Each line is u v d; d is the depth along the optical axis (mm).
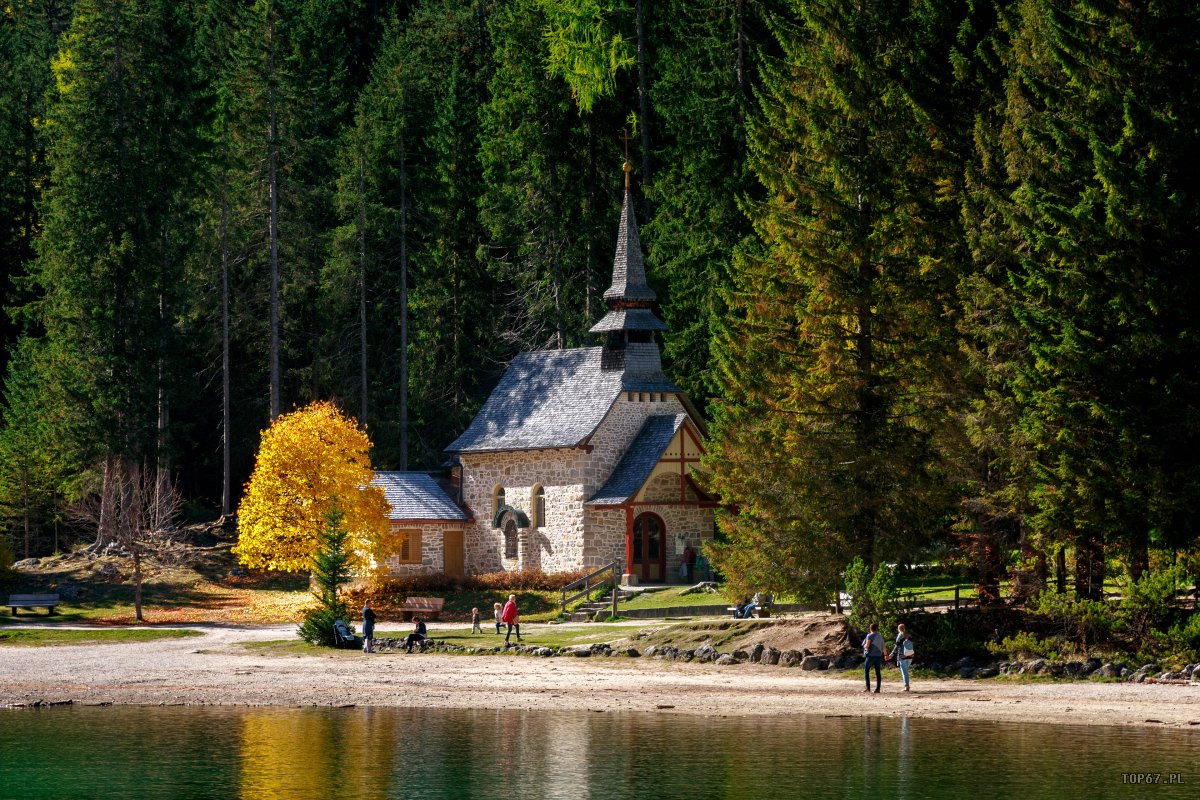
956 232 75500
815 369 74250
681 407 119250
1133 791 42812
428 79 161375
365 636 82125
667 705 60531
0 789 45625
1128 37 65500
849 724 55125
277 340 135000
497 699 63094
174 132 129625
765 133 78625
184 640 89562
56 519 132000
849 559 73250
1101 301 64062
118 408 122500
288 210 140500
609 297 117812
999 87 76375
